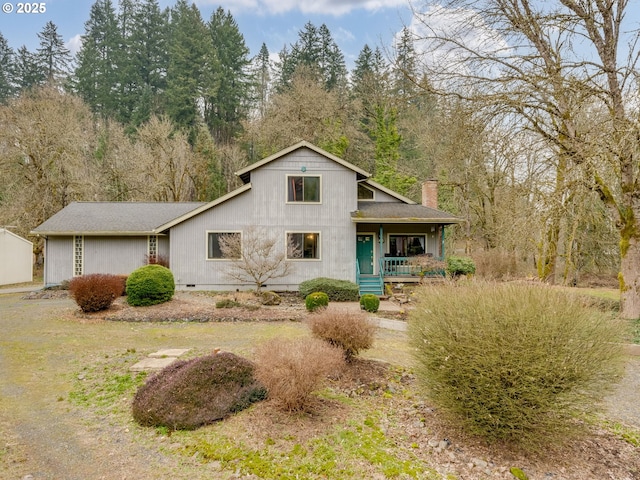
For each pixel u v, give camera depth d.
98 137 30.70
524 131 10.30
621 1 10.30
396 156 27.91
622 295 11.09
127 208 20.31
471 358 3.92
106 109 36.06
